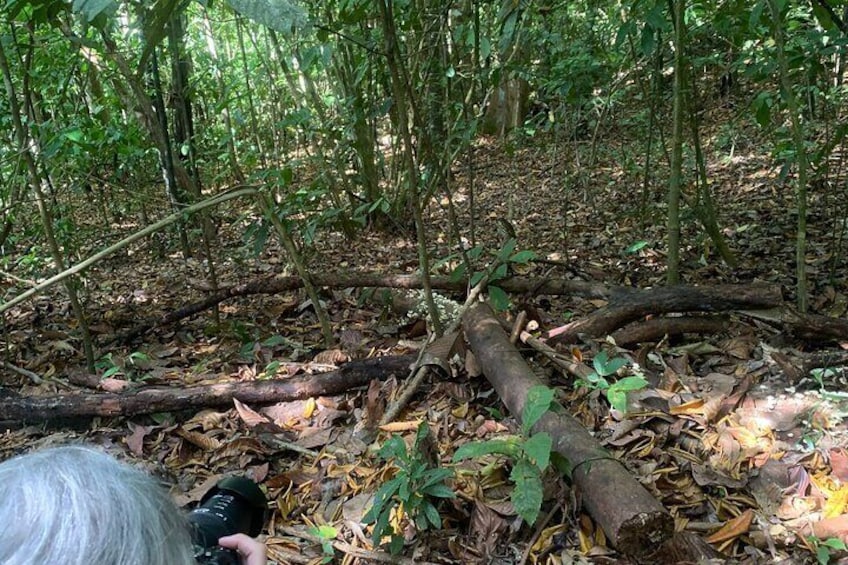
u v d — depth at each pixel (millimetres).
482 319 3068
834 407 2475
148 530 680
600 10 6859
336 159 5770
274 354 3674
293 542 2227
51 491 669
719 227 5020
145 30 2285
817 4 3301
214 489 1570
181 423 3010
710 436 2436
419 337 3600
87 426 3043
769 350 2842
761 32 3928
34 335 4172
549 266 4629
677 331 3145
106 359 3652
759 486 2203
